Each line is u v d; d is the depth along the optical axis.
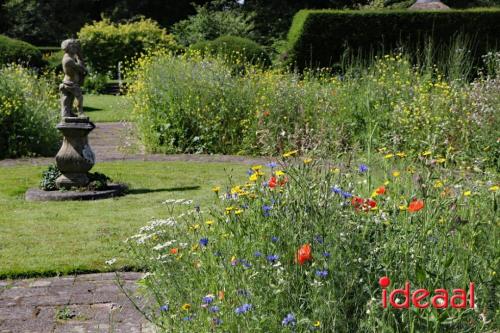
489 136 8.48
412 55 17.11
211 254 3.39
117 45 26.92
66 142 7.57
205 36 27.34
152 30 27.38
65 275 4.80
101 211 6.71
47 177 7.67
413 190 3.78
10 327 3.83
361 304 2.91
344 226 3.10
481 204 3.71
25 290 4.48
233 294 2.93
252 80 11.70
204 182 8.28
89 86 24.39
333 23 17.55
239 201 3.89
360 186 4.20
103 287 4.51
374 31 17.56
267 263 3.04
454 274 3.08
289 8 32.31
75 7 36.47
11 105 11.01
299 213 3.24
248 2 32.34
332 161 4.53
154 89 11.34
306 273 2.86
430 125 9.37
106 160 10.15
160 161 10.06
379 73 11.62
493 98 9.38
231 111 11.18
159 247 3.57
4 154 11.08
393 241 3.08
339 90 11.25
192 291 3.23
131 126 12.32
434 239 3.20
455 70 11.86
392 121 9.82
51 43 35.81
